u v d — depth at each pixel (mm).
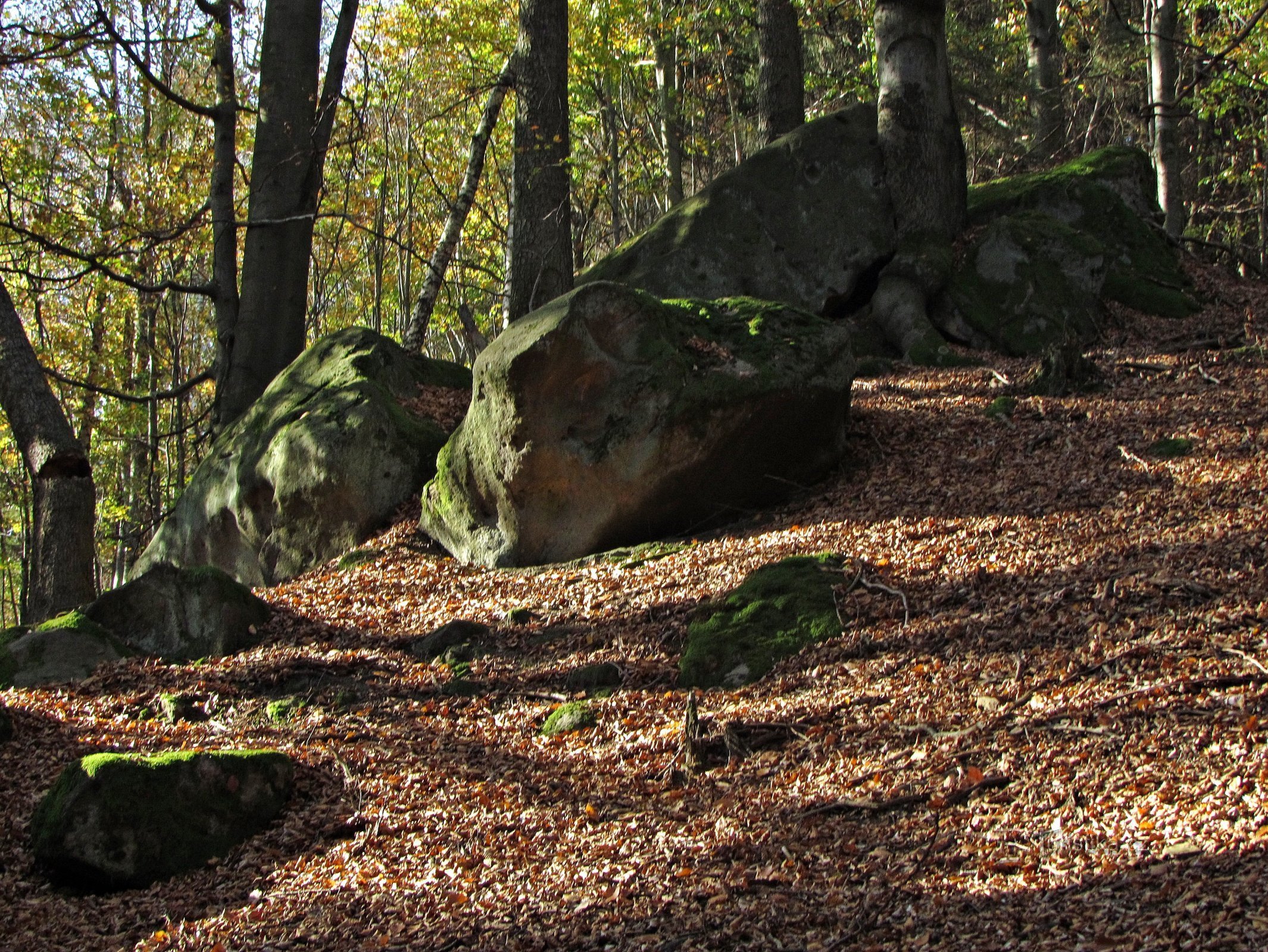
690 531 11023
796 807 6023
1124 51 24781
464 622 9445
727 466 10828
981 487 10359
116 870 6223
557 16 16812
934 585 8469
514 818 6551
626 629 9102
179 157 24219
